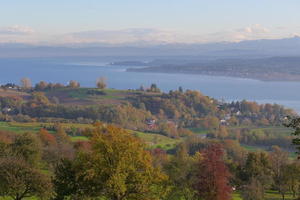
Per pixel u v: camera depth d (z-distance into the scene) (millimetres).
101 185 29953
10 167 36219
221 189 37969
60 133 117562
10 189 35969
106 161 29641
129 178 30172
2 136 80562
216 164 38500
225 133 184125
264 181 64062
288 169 62281
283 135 175500
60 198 31109
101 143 29719
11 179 35156
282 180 64312
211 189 37969
